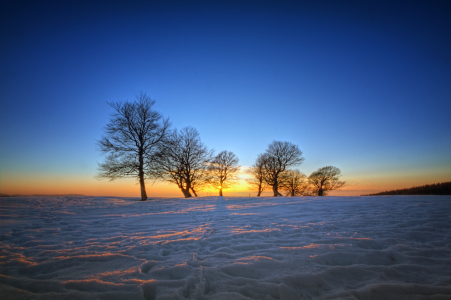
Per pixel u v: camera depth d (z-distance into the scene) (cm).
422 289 263
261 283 279
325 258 363
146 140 2152
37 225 705
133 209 1184
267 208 1111
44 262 351
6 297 248
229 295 256
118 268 333
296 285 280
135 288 268
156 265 342
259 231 566
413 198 1344
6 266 340
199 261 353
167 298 247
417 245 429
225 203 1448
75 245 466
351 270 317
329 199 1470
